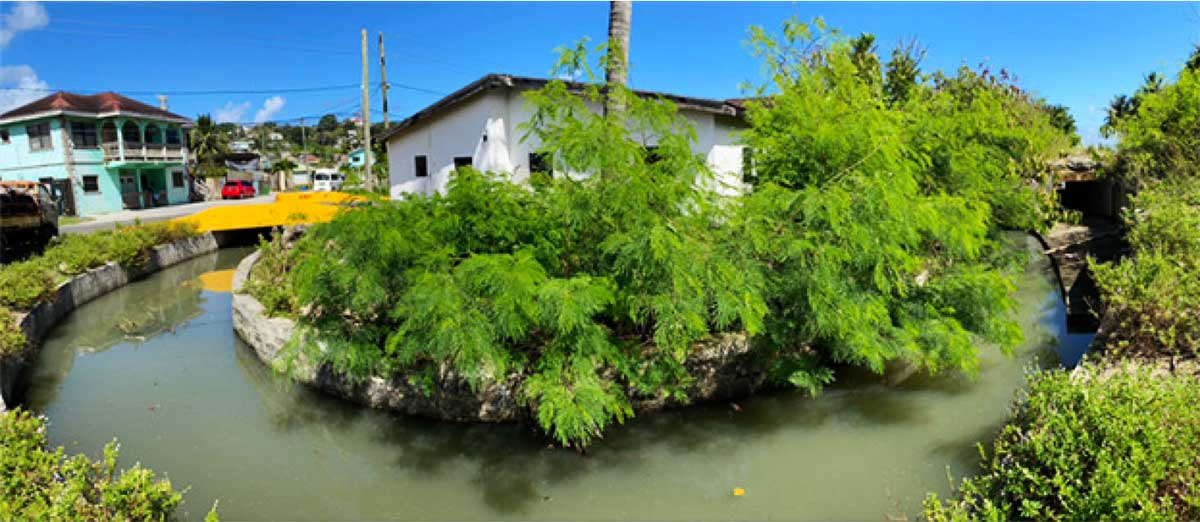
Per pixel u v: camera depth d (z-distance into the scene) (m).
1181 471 2.85
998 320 5.99
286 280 8.77
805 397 6.15
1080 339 7.86
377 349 5.11
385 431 5.63
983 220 6.86
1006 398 6.05
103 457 5.27
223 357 8.05
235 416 6.18
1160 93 9.94
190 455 5.37
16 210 13.71
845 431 5.52
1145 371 3.87
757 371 6.12
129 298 11.54
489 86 9.82
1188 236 5.84
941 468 4.83
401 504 4.62
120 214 26.11
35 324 8.42
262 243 10.69
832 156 5.43
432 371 5.30
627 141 4.88
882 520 4.21
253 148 64.44
